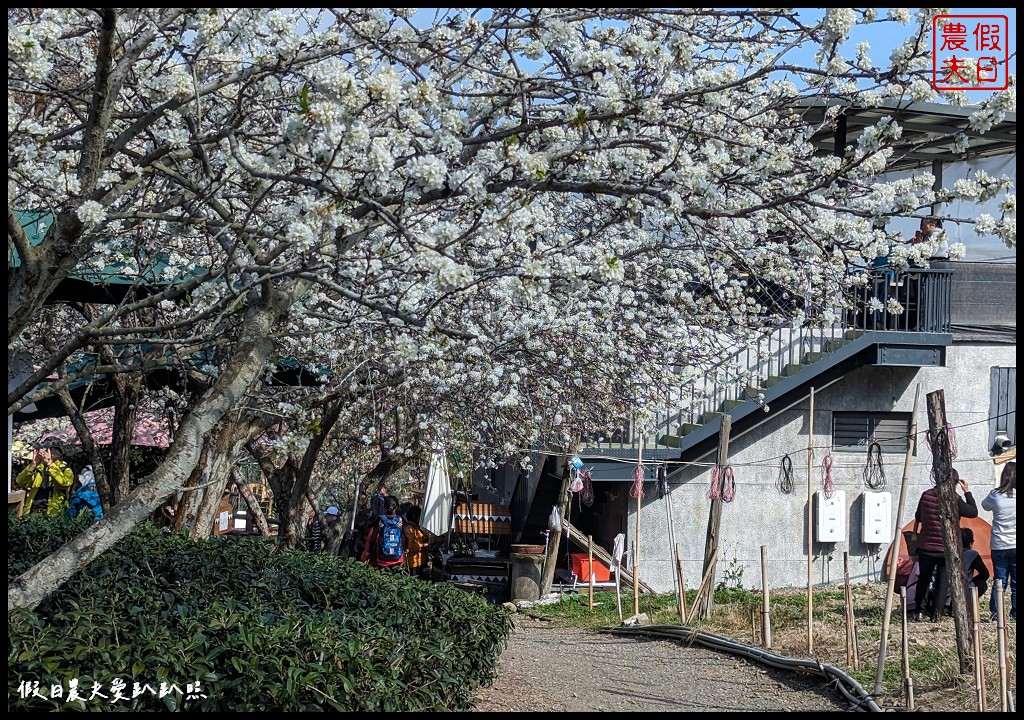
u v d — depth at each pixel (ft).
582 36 19.80
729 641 34.76
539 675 30.81
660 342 36.19
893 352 49.39
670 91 19.11
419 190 16.67
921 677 26.94
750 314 39.45
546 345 32.65
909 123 43.65
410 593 26.08
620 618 44.09
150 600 19.11
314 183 15.97
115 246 26.12
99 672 14.58
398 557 45.09
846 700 26.50
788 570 52.75
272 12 16.87
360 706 17.11
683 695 28.04
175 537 28.76
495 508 62.18
